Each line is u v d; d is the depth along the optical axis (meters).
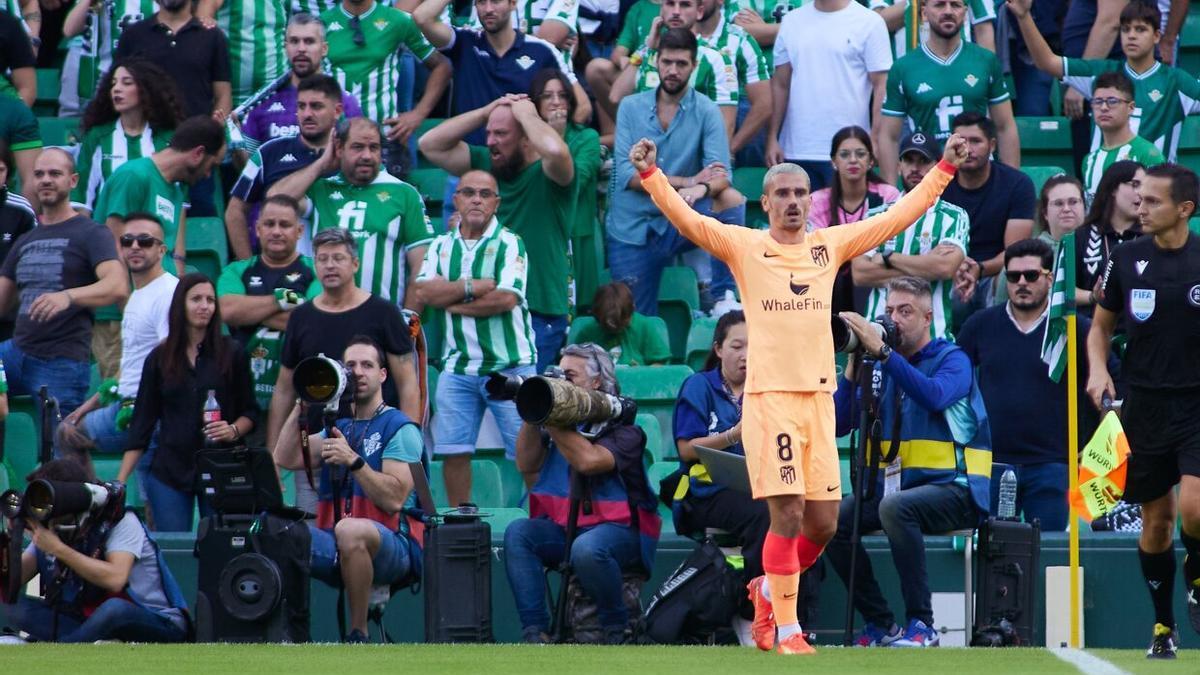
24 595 27.47
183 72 40.38
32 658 22.11
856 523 27.22
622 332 37.22
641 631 27.41
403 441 27.92
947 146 23.22
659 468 34.47
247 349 33.97
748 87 41.34
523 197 37.47
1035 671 20.17
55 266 35.19
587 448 27.36
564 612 27.62
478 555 27.27
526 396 26.08
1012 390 31.81
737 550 28.30
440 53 42.03
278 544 26.19
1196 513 22.72
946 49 40.31
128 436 32.44
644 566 28.23
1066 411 31.72
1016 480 31.30
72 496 26.19
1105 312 24.38
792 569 22.66
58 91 47.06
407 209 36.28
